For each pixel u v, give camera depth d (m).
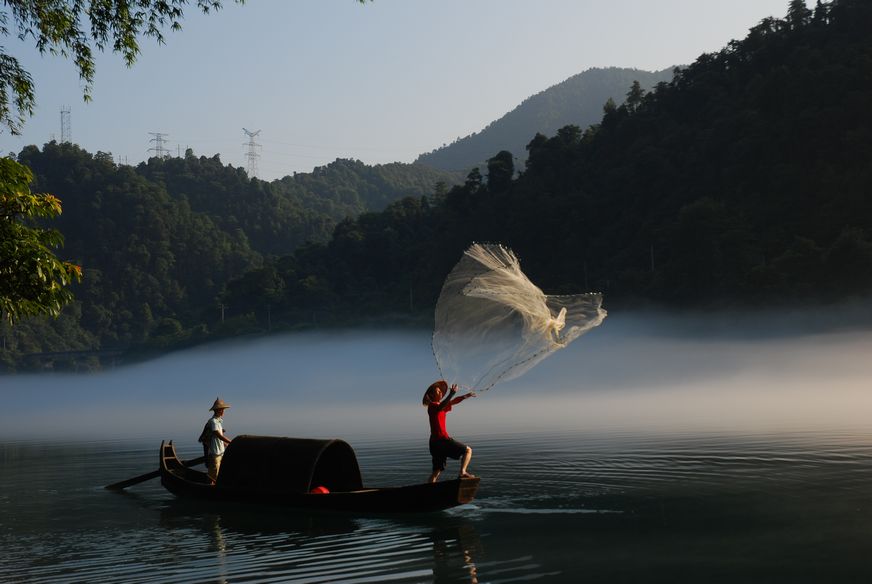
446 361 11.10
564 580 8.28
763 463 16.73
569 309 11.24
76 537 11.30
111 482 17.91
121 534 11.49
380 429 33.44
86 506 14.26
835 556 8.91
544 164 171.12
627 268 123.94
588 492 13.71
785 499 12.45
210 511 13.45
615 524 11.04
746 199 122.00
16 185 9.80
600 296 11.25
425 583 8.33
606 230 141.50
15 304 9.76
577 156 170.00
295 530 11.49
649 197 139.88
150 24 12.80
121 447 28.38
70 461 23.22
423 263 175.00
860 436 22.08
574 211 147.62
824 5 151.50
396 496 12.27
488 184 178.12
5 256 9.49
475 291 10.59
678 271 105.25
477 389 11.38
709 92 157.12
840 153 117.00
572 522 11.27
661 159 142.38
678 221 111.81
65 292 10.06
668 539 10.01
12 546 10.70
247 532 11.45
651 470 16.25
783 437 22.47
